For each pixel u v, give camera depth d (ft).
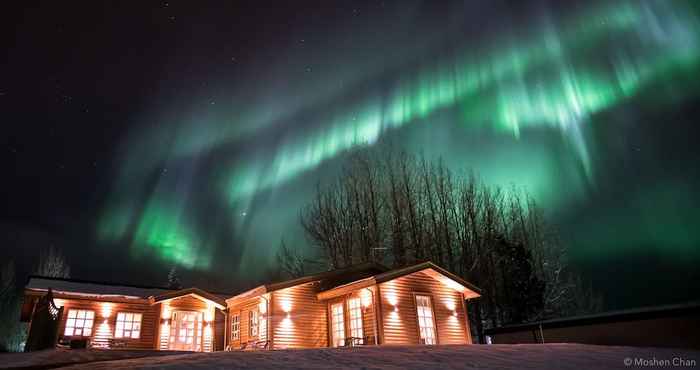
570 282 115.75
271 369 30.96
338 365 32.96
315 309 70.13
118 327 70.90
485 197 109.09
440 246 103.91
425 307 65.77
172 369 30.58
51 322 60.44
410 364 33.78
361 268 77.05
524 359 37.19
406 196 108.99
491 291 98.12
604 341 54.08
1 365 39.81
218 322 84.48
